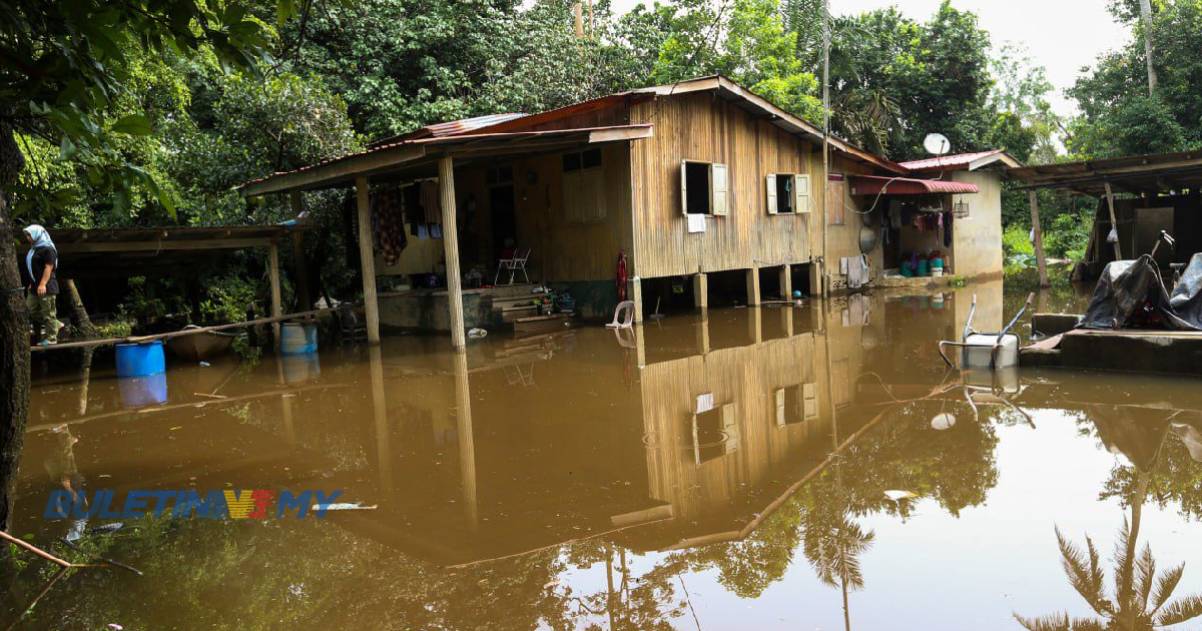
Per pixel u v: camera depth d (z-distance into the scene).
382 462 5.23
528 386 7.58
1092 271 18.12
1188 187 17.22
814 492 4.30
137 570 3.63
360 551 3.75
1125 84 22.72
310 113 13.96
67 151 2.82
